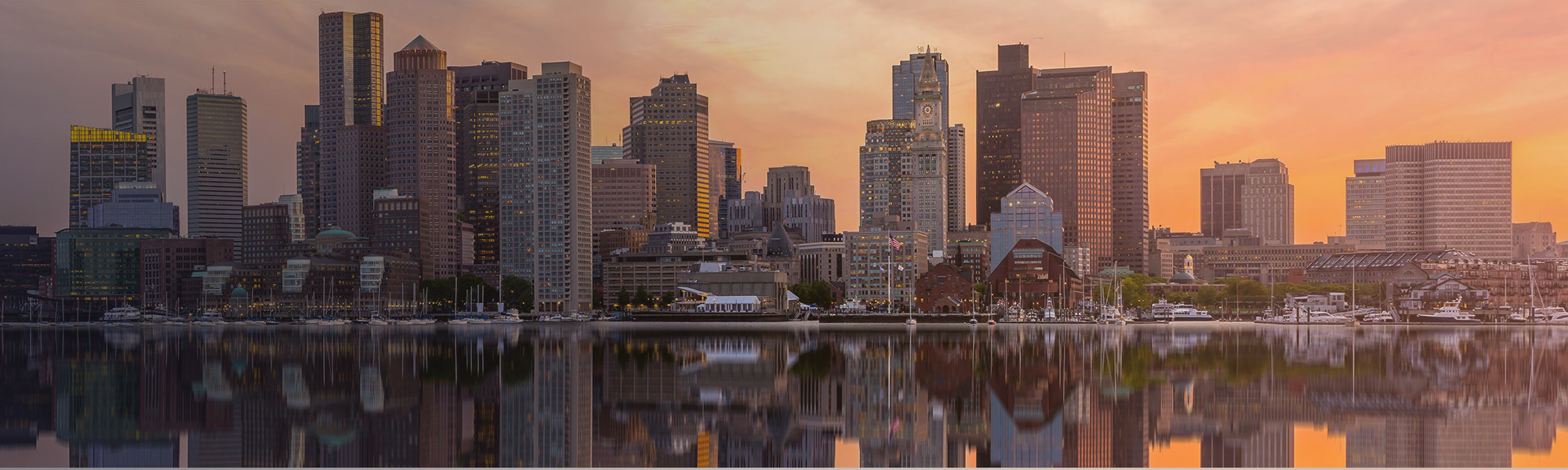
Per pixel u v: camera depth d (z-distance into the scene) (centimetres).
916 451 9325
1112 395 12838
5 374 17925
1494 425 10488
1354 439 9750
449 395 13600
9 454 9594
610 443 9788
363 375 16525
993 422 10800
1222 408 11619
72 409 12681
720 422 11050
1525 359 18538
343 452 9394
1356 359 18400
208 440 10181
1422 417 11025
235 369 18325
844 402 12550
